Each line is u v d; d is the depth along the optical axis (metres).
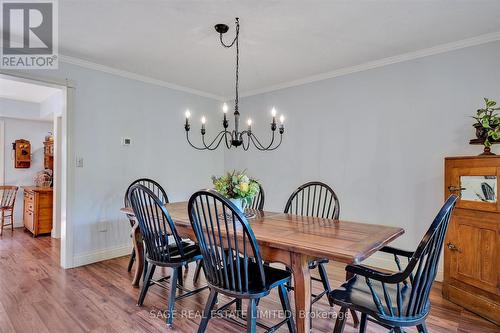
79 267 3.21
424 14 2.25
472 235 2.26
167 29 2.50
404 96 3.10
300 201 3.95
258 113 4.46
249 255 1.86
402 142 3.11
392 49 2.93
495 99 2.59
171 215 2.40
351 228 1.96
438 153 2.89
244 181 2.19
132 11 2.21
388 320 1.33
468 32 2.56
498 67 2.58
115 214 3.58
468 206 2.28
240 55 3.08
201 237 1.75
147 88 3.90
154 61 3.27
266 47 2.87
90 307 2.31
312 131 3.84
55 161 4.56
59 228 4.55
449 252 2.43
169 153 4.17
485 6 2.13
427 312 1.42
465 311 2.27
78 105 3.24
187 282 2.85
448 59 2.83
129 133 3.71
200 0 2.05
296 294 1.62
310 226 2.02
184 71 3.61
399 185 3.13
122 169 3.64
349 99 3.50
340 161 3.58
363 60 3.23
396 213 3.15
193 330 2.01
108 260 3.47
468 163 2.28
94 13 2.24
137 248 2.69
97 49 2.93
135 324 2.07
